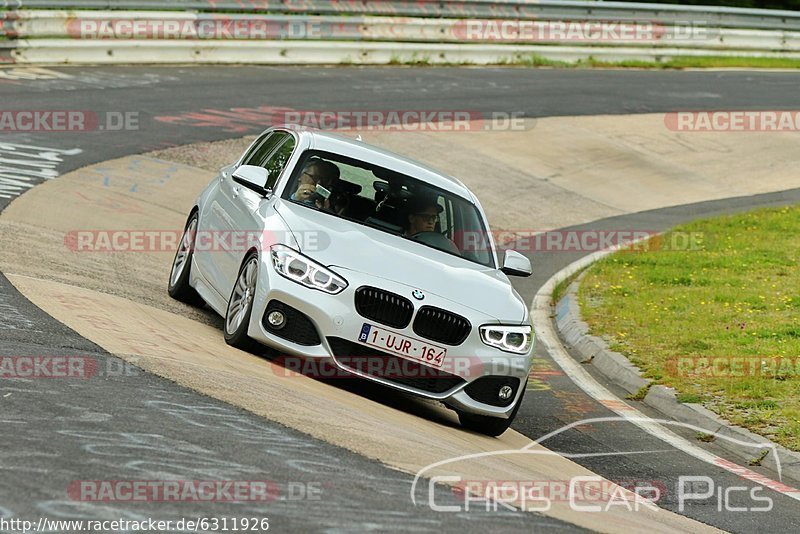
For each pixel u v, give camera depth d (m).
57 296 22.94
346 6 77.81
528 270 24.16
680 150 67.31
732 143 70.12
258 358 21.47
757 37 100.56
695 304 36.28
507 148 61.72
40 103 52.16
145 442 13.91
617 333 32.50
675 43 95.38
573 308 35.78
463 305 20.78
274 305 20.58
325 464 14.48
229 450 14.23
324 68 74.94
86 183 40.12
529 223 51.00
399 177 24.39
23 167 40.47
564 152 63.19
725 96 81.69
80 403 15.23
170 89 60.47
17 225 31.06
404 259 21.47
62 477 12.18
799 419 24.50
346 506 12.70
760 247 46.28
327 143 24.80
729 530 17.41
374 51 79.25
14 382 15.80
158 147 48.25
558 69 87.25
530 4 87.19
